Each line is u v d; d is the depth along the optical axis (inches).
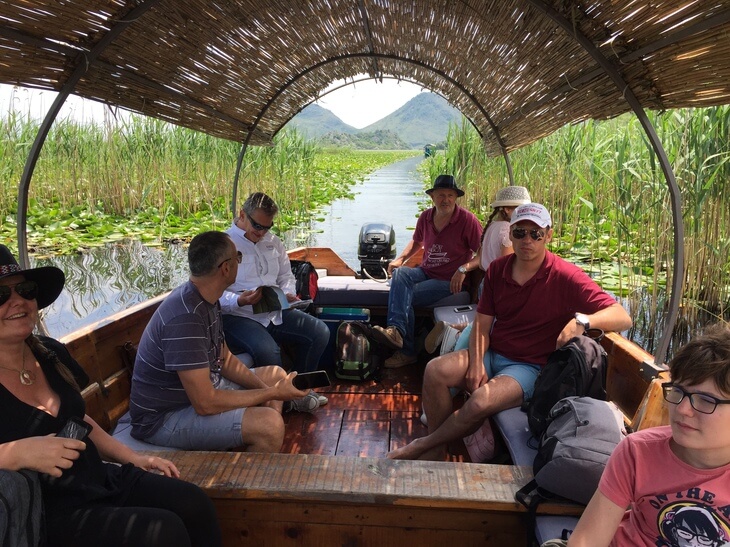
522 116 156.9
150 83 123.5
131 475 69.9
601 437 69.4
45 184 440.1
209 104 153.4
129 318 114.0
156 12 104.9
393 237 203.9
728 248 205.3
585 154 319.9
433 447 98.1
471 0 120.1
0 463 55.3
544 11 90.9
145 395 91.3
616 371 101.9
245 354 127.6
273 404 108.9
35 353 67.4
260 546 76.2
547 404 84.7
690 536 51.9
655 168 217.9
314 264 205.6
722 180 202.4
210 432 88.4
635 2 77.3
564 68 114.3
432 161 658.2
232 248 91.8
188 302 88.7
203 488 71.9
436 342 142.9
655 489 53.3
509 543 73.2
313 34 151.7
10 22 82.6
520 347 106.3
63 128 426.6
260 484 72.2
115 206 443.5
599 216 291.1
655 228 221.1
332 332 157.8
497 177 418.9
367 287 175.2
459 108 207.0
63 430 63.1
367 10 146.6
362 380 144.7
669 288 216.1
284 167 503.5
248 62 146.0
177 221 416.5
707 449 50.1
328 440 116.6
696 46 75.7
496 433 102.6
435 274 167.8
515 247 103.2
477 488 71.7
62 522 61.7
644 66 86.9
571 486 66.9
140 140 444.1
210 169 460.4
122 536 61.0
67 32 91.4
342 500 70.6
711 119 198.4
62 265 318.0
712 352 47.7
